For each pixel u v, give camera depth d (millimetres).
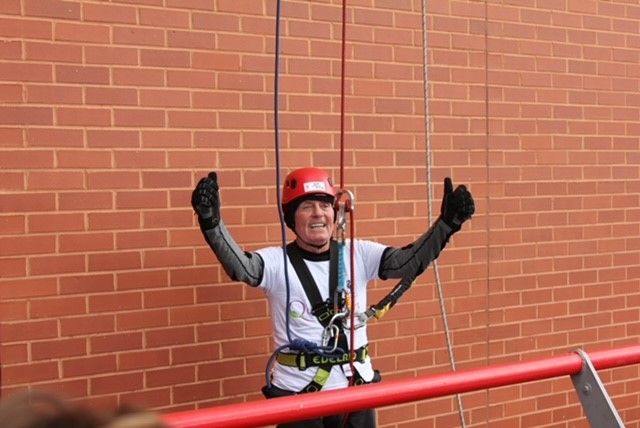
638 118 4695
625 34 4621
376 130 3887
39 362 3207
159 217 3428
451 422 4129
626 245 4676
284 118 3676
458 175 4125
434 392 2355
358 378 3004
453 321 4121
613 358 2656
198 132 3494
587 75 4496
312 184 3000
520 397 4340
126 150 3352
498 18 4199
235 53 3564
